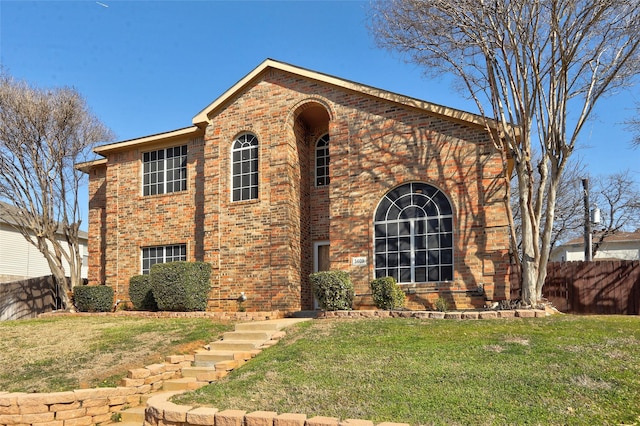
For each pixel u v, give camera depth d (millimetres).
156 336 12375
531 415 5758
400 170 14852
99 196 21625
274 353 9555
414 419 5770
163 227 19047
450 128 14414
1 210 29125
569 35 12125
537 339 8898
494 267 13430
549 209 12820
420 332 10062
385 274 14680
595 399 6180
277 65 16703
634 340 8523
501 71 13602
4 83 19922
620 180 30031
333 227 15414
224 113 17703
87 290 18578
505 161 13695
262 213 16531
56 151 20938
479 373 7191
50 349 11875
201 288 16250
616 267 15836
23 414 7945
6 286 21688
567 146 12641
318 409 6309
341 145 15688
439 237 14227
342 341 9773
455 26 13297
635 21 11898
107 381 9805
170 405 6852
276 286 15914
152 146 19766
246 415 6098
